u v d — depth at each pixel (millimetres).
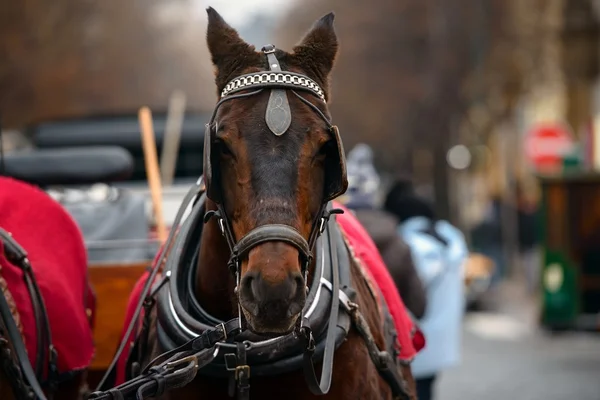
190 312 5738
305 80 5219
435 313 10758
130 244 8734
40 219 7324
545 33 38969
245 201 4922
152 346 5930
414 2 50906
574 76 38031
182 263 5906
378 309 6273
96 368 8547
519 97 41844
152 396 5402
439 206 44531
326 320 5547
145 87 37344
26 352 6410
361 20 52906
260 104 5090
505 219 31594
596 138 24469
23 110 29312
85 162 10141
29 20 29266
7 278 6602
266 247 4777
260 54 5391
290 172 4934
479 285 25172
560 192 20875
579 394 14500
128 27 35969
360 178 10305
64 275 7293
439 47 46312
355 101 53281
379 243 9461
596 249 20844
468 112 46031
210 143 5012
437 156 45125
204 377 5609
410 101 49906
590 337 20656
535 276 27844
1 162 8961
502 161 46031
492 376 16188
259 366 5441
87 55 33625
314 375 5391
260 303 4715
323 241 5836
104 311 8562
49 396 6973
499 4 43000
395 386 6305
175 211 11703
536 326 22391
